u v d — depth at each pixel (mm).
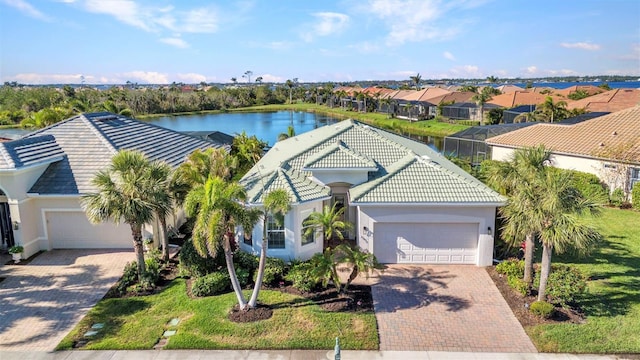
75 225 22688
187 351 13625
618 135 31297
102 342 14117
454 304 16500
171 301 16766
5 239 22609
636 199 27500
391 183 20406
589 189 29047
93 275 19578
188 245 19062
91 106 76312
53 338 14562
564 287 15430
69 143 24953
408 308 16234
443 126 77750
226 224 14570
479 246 19766
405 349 13781
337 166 21562
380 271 19484
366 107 116312
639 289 17203
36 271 20047
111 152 24250
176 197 19781
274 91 182500
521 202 15586
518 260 19719
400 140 31016
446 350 13727
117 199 16625
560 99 77062
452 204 19078
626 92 63281
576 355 13320
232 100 153625
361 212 19797
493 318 15469
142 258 17984
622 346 13508
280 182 20562
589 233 14992
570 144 32625
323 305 16266
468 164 35031
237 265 18609
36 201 22094
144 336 14414
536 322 15094
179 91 148375
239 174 32812
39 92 105500
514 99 77688
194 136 41469
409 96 104875
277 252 19969
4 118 85938
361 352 13602
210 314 15586
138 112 125062
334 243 22891
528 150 17812
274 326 14766
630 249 21500
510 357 13336
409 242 20172
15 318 15875
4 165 20391
